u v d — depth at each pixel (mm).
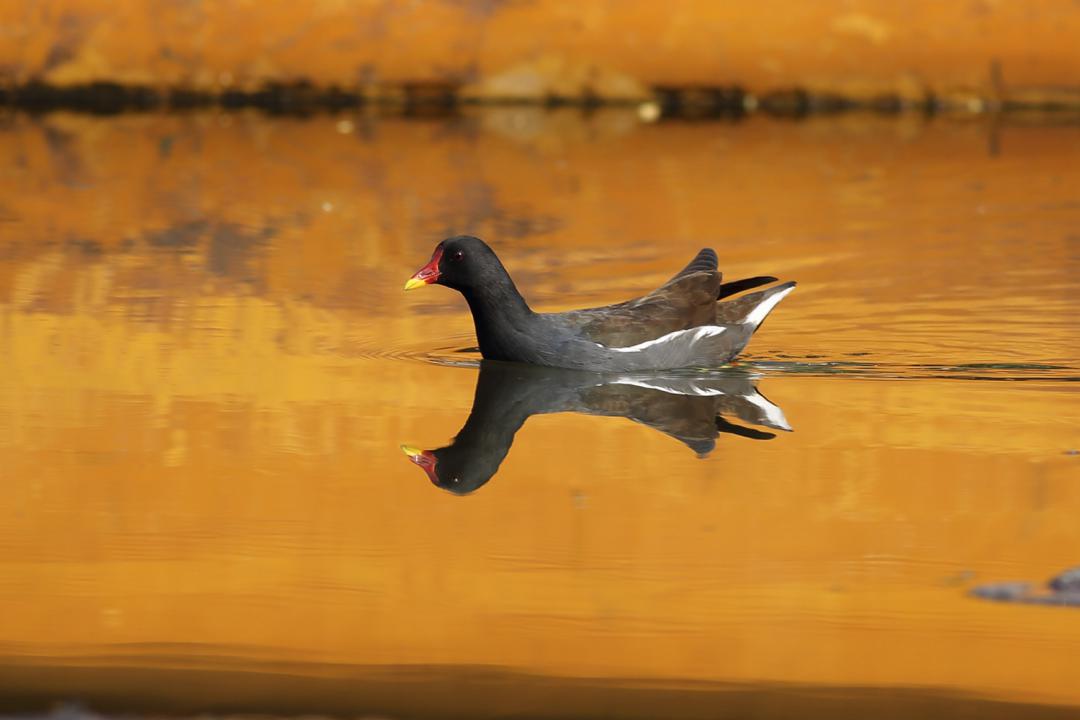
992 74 32312
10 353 14844
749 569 9555
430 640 8523
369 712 7734
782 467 11594
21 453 11797
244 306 16984
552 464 11664
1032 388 13969
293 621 8781
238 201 22891
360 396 13617
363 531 10219
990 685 8023
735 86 32625
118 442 12125
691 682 8039
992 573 9484
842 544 9953
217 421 12750
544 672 8172
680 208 22609
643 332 14703
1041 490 11000
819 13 32688
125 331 15812
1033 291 17844
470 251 14680
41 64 32562
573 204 22859
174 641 8523
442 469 11531
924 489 11039
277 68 32781
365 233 20828
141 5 32781
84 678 8062
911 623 8742
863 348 15578
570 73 32781
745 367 14852
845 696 7883
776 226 21500
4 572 9469
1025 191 23734
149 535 10109
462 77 32781
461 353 15266
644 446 12141
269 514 10516
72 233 20609
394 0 32812
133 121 30828
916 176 25047
